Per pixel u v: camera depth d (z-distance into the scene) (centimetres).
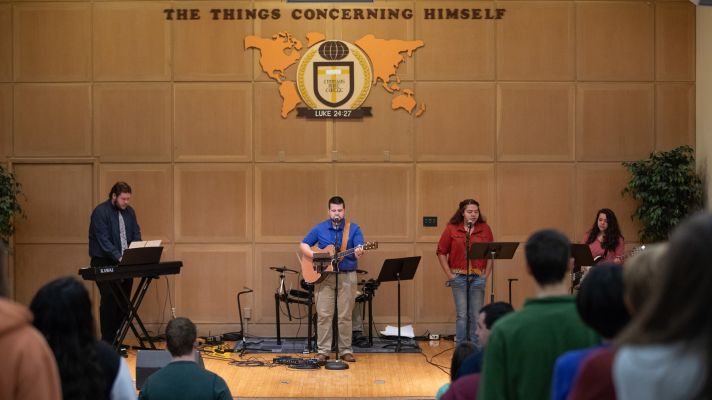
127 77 884
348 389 647
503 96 888
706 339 140
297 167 888
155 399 328
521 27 888
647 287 177
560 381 214
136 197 886
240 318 838
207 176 888
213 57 886
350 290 757
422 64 888
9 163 882
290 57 886
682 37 891
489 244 697
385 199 888
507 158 888
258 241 888
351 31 887
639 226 888
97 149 884
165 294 883
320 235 768
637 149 888
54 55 882
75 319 246
